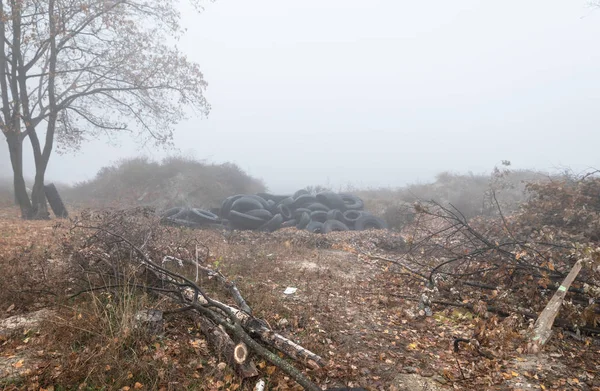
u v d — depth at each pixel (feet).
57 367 11.90
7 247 25.40
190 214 51.52
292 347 13.82
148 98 61.05
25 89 51.24
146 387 11.80
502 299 20.30
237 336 13.83
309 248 37.19
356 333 17.60
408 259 29.71
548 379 14.61
